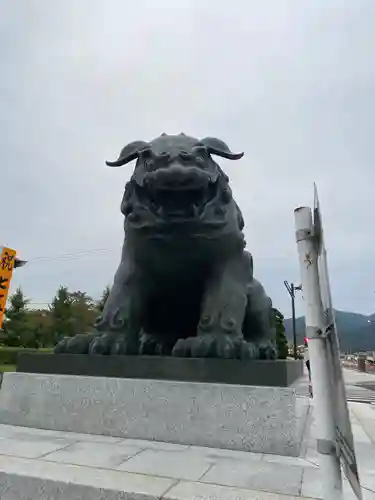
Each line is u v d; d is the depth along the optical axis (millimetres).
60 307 32094
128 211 3754
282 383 2992
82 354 3551
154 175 3270
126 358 3391
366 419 4648
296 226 1672
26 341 29875
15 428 3412
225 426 2941
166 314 4051
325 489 1459
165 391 3131
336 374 1430
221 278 3633
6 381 3637
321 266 1553
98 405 3283
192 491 2041
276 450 2805
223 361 3148
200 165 3475
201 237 3484
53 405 3420
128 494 2025
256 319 3875
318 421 1509
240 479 2238
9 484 2230
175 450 2816
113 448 2832
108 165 3967
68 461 2492
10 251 15320
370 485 2287
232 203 3861
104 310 3811
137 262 3723
